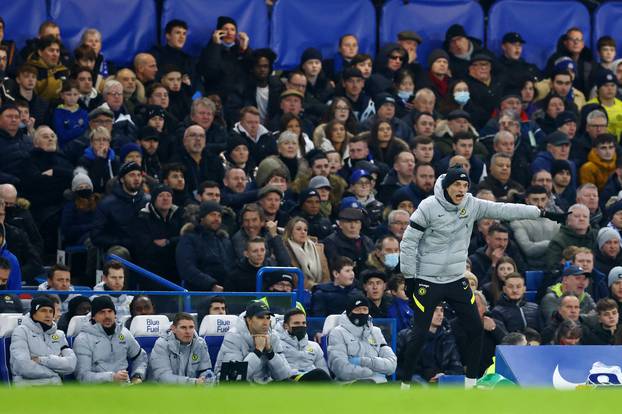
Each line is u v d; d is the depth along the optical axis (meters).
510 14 90.56
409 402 32.47
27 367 54.84
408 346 50.75
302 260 66.56
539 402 32.81
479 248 69.56
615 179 79.19
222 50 81.44
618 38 91.94
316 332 60.81
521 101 84.81
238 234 66.31
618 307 68.06
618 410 31.89
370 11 88.06
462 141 77.69
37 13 81.38
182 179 70.25
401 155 74.62
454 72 87.12
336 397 33.06
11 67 77.31
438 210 49.72
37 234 67.25
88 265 67.50
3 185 66.06
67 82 73.25
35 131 70.62
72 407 31.14
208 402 32.00
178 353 56.56
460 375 59.38
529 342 63.78
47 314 55.53
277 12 86.25
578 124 84.06
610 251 70.81
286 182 71.50
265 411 30.94
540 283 69.62
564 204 76.62
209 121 75.19
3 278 60.81
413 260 50.25
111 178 68.94
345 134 76.75
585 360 50.59
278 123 78.75
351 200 69.88
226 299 59.50
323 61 86.69
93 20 82.56
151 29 83.88
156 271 67.00
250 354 56.25
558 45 89.94
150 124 74.19
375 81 83.00
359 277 66.44
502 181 76.38
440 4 89.56
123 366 56.53
